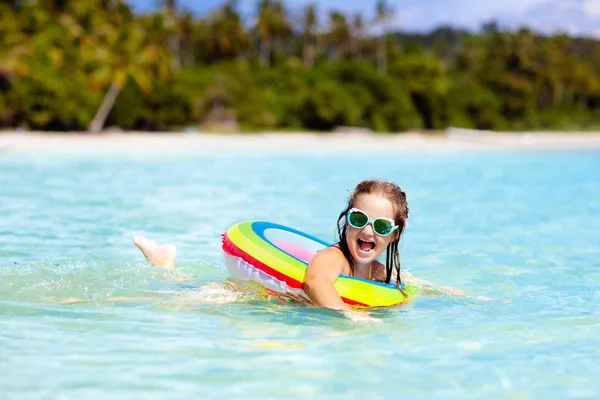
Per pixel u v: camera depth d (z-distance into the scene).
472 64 67.56
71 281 3.97
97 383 2.30
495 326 3.13
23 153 16.83
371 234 3.59
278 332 2.98
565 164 16.86
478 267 4.84
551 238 6.21
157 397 2.18
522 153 22.25
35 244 5.39
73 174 11.84
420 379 2.39
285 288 3.63
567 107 62.75
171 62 37.38
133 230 6.25
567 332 3.04
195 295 3.70
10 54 30.38
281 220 7.07
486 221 7.36
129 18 40.25
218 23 59.56
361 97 41.19
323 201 8.69
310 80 42.91
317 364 2.53
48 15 35.88
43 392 2.21
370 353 2.68
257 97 39.19
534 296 3.88
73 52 33.31
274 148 23.16
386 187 3.65
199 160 16.47
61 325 3.05
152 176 11.87
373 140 30.25
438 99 47.09
